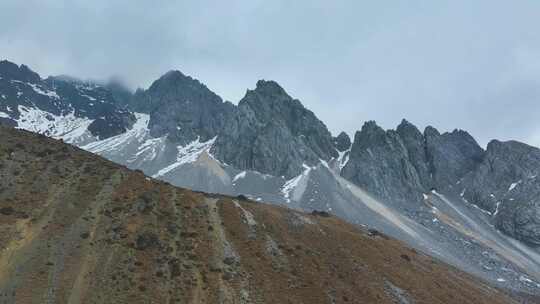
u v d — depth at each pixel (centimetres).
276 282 8956
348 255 10919
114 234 9031
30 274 7688
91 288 7688
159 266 8544
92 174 10800
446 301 10688
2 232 8369
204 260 9012
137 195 10400
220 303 7994
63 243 8512
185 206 10606
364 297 9381
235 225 10488
